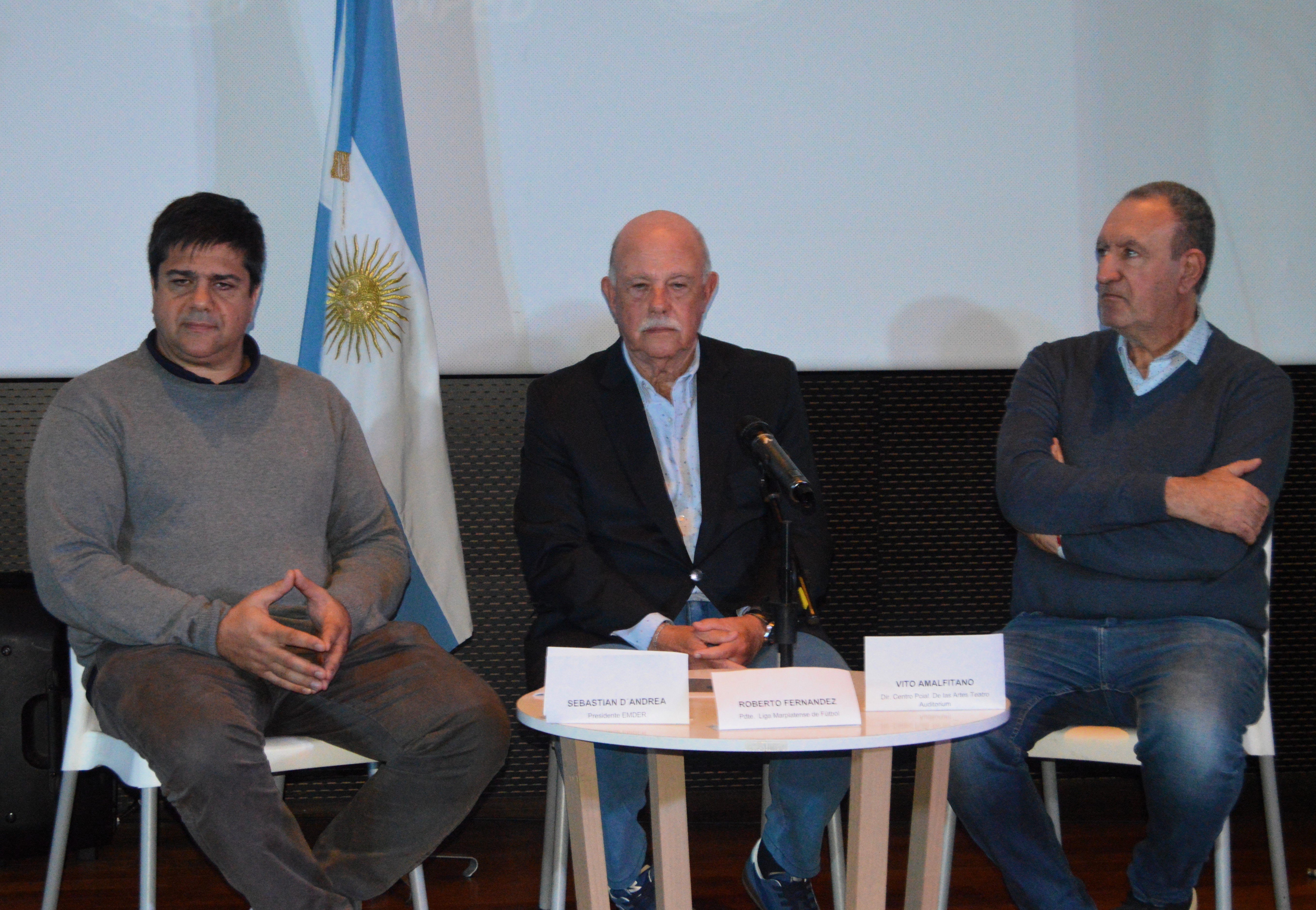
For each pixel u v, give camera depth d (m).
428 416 2.44
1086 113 2.81
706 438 2.17
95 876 2.37
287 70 2.64
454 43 2.67
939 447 2.81
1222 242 2.83
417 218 2.49
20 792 2.34
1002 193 2.80
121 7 2.59
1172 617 1.96
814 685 1.37
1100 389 2.13
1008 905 2.20
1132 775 2.85
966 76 2.79
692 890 2.30
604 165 2.71
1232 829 2.72
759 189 2.75
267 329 2.63
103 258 2.60
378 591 1.95
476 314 2.69
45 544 1.77
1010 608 2.51
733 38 2.74
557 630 2.05
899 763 2.83
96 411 1.86
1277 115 2.84
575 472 2.17
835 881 1.95
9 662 2.33
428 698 1.81
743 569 2.11
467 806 1.82
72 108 2.58
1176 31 2.82
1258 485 1.91
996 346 2.81
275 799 1.63
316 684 1.71
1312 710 2.85
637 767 1.84
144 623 1.72
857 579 2.80
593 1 2.70
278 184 2.64
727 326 2.75
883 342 2.79
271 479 1.95
